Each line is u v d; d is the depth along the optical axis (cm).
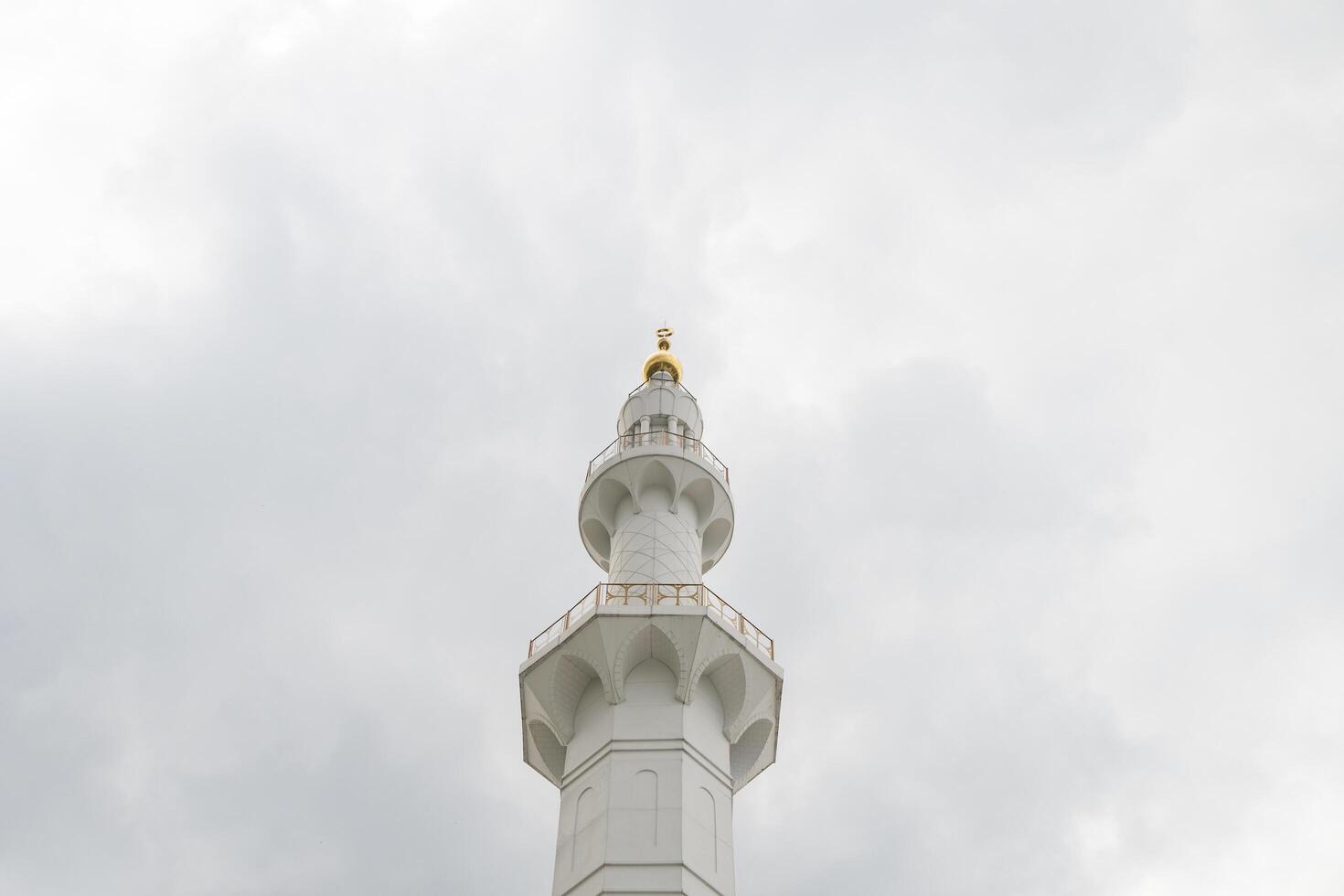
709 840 4734
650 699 5103
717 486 6178
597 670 5153
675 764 4869
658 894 4450
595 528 6297
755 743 5409
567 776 5053
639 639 5191
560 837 4828
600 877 4506
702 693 5231
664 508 6069
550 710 5231
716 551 6269
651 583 5428
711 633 5194
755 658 5288
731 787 5084
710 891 4562
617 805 4738
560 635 5256
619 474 6150
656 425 6719
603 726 5066
